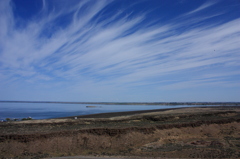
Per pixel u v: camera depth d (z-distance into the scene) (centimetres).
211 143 3297
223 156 2569
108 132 3347
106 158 2411
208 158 2492
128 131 3472
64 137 3050
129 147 3084
